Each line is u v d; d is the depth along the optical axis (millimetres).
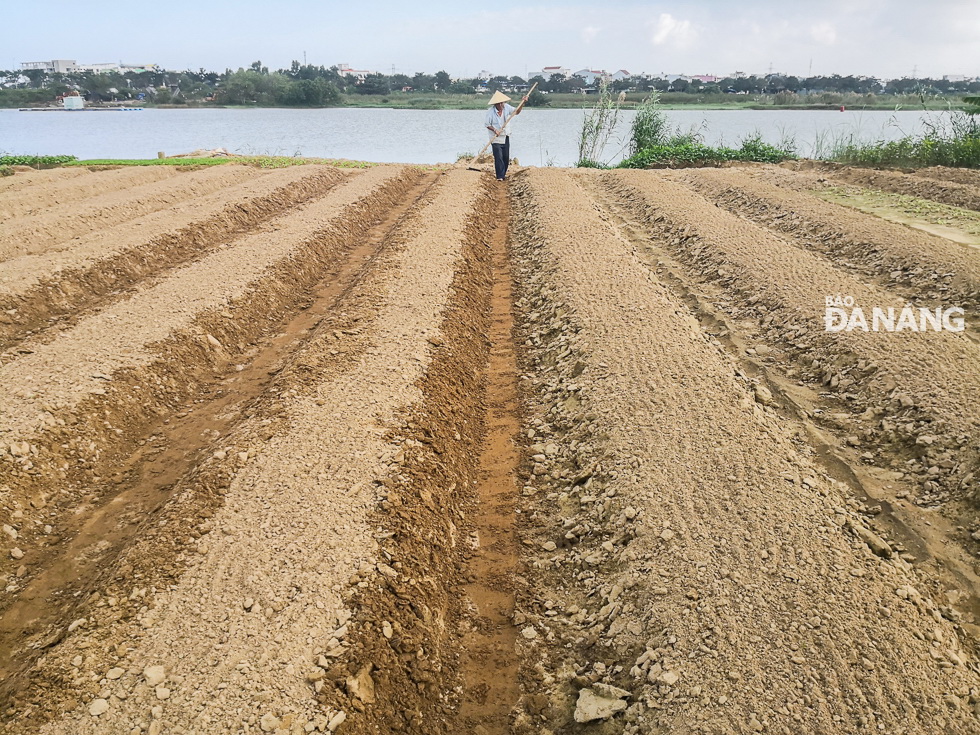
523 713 4035
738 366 7652
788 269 9586
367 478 5391
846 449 6125
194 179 17359
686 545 4637
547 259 10719
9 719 3633
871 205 13969
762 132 27750
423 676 4152
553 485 5930
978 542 5008
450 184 16688
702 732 3488
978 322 7980
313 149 29078
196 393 7602
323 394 6582
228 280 9625
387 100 62438
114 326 8078
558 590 4895
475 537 5496
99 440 6383
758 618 4066
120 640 4055
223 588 4383
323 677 3818
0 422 6039
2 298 8766
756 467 5406
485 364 8203
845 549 4609
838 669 3752
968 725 3514
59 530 5523
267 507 5082
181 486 5527
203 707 3631
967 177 15242
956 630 4273
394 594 4477
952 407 6078
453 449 6270
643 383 6668
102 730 3531
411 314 8398
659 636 4066
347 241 12805
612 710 3809
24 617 4668
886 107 42688
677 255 11375
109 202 14492
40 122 44375
